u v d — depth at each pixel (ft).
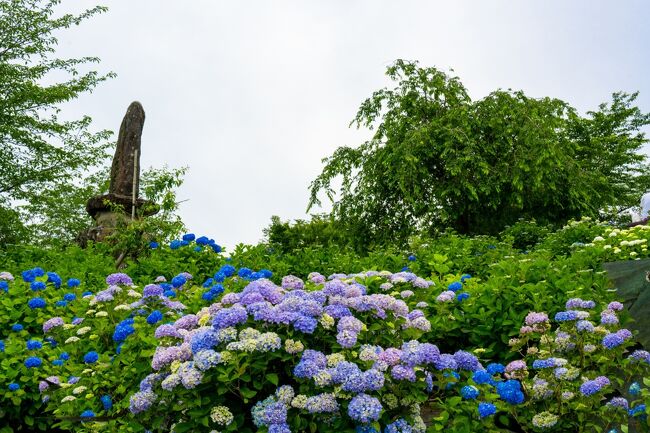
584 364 13.48
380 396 11.14
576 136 96.17
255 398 11.29
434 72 67.21
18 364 16.01
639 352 12.91
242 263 26.25
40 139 68.74
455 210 61.21
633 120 103.55
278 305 11.89
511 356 15.65
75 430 14.37
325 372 10.71
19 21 68.69
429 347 11.57
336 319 12.07
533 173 58.80
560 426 12.63
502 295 16.39
